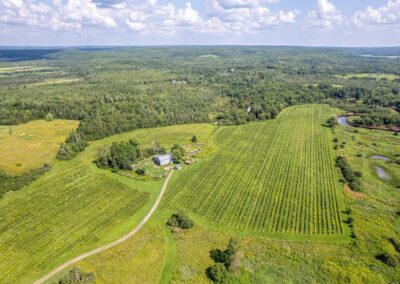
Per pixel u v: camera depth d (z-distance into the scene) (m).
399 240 75.44
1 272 67.06
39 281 64.19
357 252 71.50
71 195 100.12
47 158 128.62
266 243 74.88
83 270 66.50
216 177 112.44
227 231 80.06
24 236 79.25
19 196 99.56
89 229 81.81
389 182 109.56
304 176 112.44
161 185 106.38
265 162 126.38
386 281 63.72
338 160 125.62
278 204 93.00
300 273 65.56
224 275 63.66
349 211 87.88
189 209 91.00
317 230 79.88
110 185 106.69
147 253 71.88
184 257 70.44
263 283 63.19
